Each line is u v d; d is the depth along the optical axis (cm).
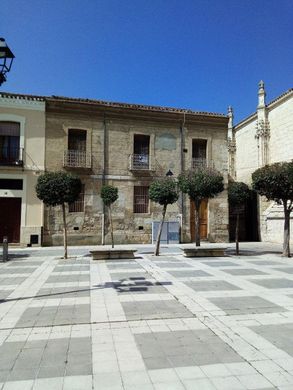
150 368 387
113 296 736
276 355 421
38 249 1842
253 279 930
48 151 2066
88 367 391
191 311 614
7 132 2042
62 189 1398
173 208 2244
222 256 1486
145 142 2262
